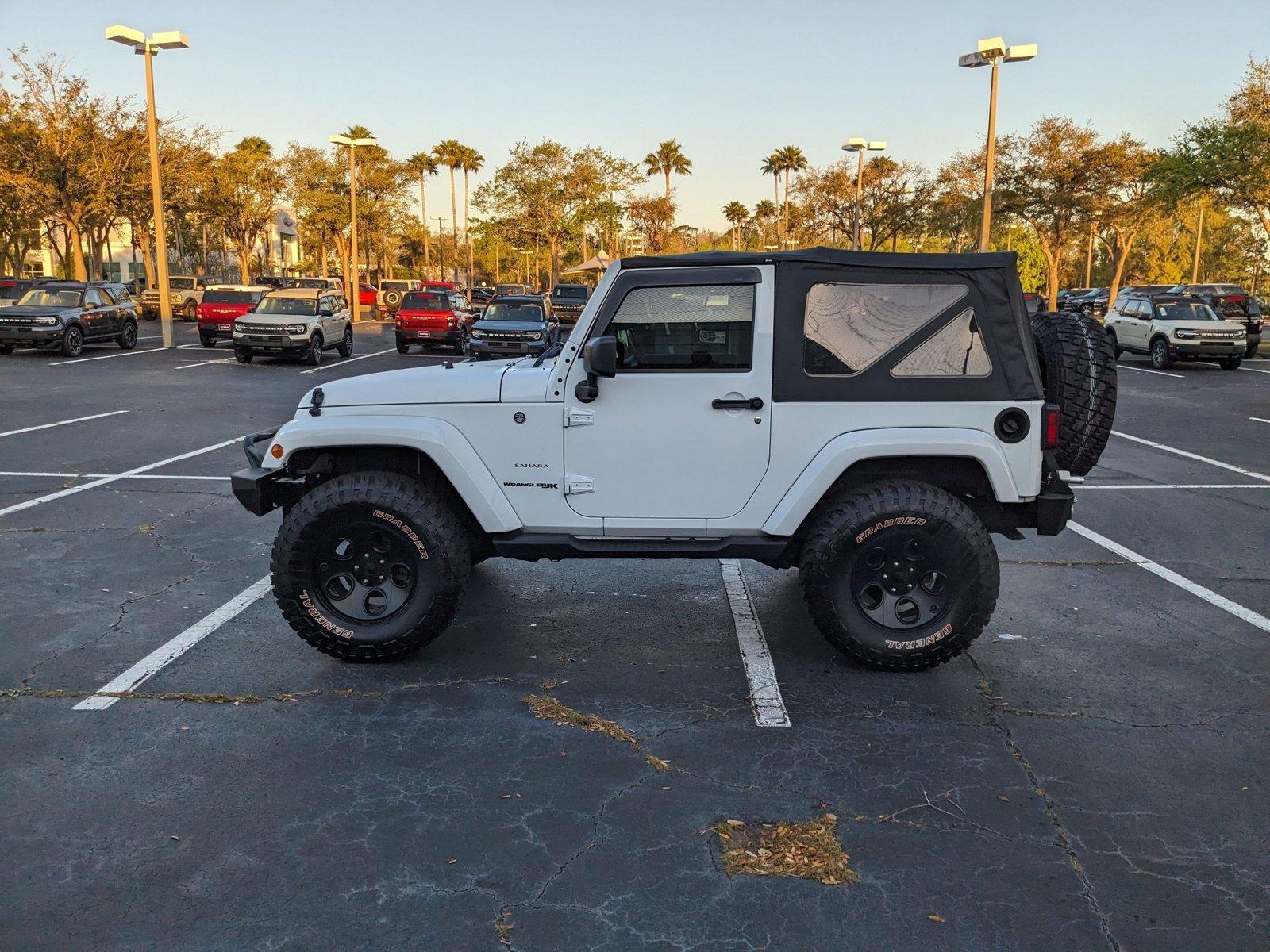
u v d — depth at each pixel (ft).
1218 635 17.84
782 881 10.17
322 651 15.90
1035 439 15.12
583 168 169.99
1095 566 22.38
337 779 12.25
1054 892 9.99
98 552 22.47
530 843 10.83
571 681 15.46
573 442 15.35
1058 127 132.77
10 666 15.75
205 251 204.33
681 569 22.08
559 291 107.14
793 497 15.11
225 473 31.91
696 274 14.93
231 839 10.88
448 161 276.62
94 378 61.41
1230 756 13.05
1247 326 89.86
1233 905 9.81
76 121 115.75
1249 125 93.15
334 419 15.58
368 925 9.41
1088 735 13.64
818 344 15.05
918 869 10.39
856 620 15.38
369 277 245.86
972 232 140.56
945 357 15.06
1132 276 252.42
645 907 9.71
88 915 9.53
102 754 12.82
